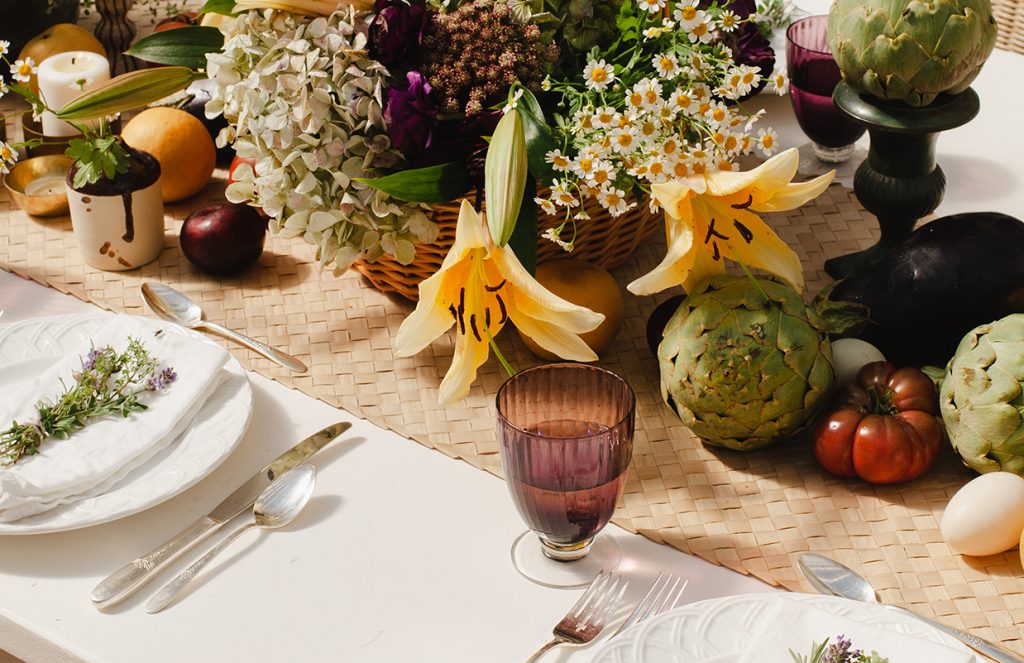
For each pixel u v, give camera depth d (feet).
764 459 3.21
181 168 4.34
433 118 3.23
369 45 3.33
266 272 4.09
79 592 2.79
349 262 3.49
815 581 2.76
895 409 3.09
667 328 3.14
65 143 4.29
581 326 2.80
